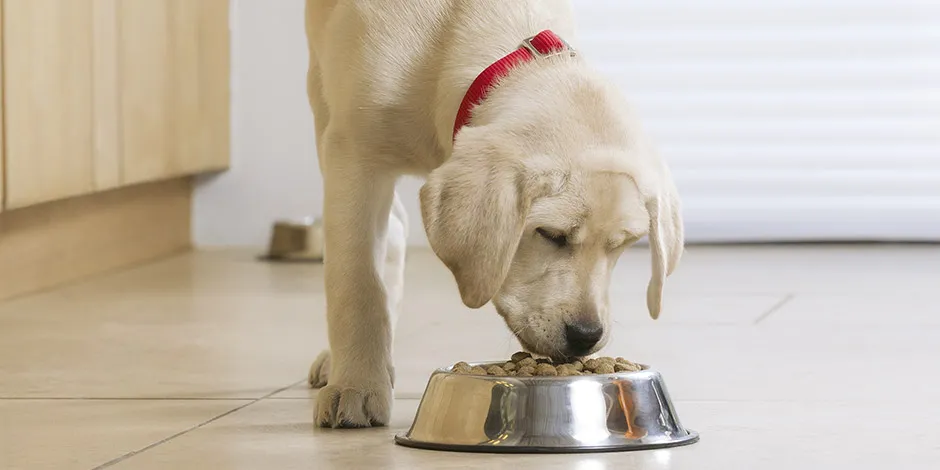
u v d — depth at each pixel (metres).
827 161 6.99
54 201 5.18
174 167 6.14
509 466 2.26
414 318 4.45
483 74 2.71
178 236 6.72
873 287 5.25
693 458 2.35
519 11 2.88
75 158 5.05
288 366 3.49
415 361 3.57
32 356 3.62
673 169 7.05
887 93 6.94
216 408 2.90
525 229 2.55
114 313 4.51
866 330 4.10
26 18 4.62
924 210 6.96
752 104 7.00
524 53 2.75
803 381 3.20
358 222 2.81
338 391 2.70
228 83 6.85
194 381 3.26
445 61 2.80
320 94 3.29
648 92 7.06
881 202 6.97
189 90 6.31
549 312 2.56
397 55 2.82
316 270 5.92
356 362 2.74
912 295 4.99
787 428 2.63
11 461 2.36
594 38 7.08
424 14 2.86
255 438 2.56
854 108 6.96
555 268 2.58
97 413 2.84
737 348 3.75
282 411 2.87
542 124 2.56
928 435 2.57
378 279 2.82
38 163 4.73
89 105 5.17
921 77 6.92
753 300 4.88
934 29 6.89
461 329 4.20
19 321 4.30
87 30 5.14
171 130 6.09
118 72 5.46
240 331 4.12
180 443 2.52
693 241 7.04
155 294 5.04
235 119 6.93
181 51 6.20
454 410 2.45
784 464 2.31
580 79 2.68
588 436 2.38
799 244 6.99
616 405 2.42
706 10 7.01
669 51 7.04
